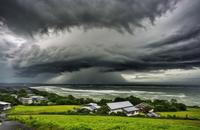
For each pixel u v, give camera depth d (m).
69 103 99.62
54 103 101.25
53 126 38.16
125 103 86.00
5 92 173.88
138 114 72.50
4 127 40.44
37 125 40.78
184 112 77.06
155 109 80.69
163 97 169.12
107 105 80.06
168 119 57.81
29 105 93.81
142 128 35.41
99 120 48.78
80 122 42.78
